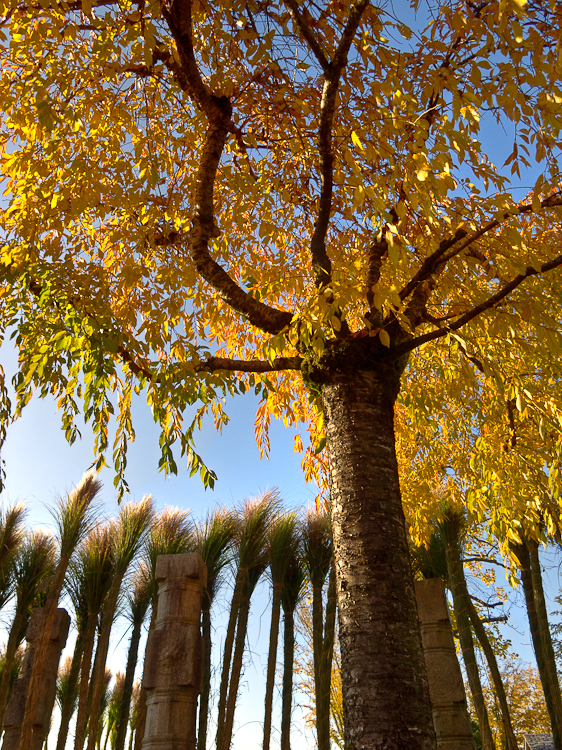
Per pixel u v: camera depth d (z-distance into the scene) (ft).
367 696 8.03
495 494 16.38
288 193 15.15
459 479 19.40
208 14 12.25
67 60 11.76
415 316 11.59
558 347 10.23
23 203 13.20
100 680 23.98
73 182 12.39
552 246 13.62
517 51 8.22
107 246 15.80
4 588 28.76
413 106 8.55
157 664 16.83
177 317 14.17
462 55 10.40
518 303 10.52
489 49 8.34
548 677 22.65
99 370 11.15
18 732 21.39
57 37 10.78
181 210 15.02
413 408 16.78
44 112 10.43
